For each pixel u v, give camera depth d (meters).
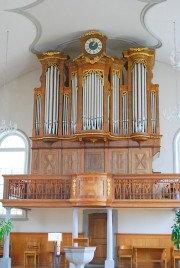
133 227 17.30
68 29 16.78
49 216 17.86
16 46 16.88
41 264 17.30
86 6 15.12
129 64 17.50
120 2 14.69
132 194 15.23
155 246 17.00
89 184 14.91
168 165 17.78
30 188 15.89
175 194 15.05
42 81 17.75
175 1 13.29
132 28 16.55
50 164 17.19
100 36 17.12
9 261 15.16
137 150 16.88
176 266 16.41
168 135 18.02
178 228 11.23
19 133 18.98
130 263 16.91
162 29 15.62
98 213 17.77
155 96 17.12
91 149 17.12
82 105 16.86
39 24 15.84
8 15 14.58
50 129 17.14
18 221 17.98
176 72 18.53
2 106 19.09
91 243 17.50
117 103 17.17
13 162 18.97
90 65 16.98
